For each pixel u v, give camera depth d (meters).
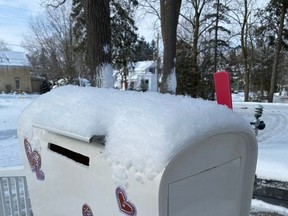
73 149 1.71
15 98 29.30
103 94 1.88
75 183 1.74
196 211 1.47
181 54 21.33
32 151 2.11
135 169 1.36
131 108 1.55
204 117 1.43
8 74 47.16
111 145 1.47
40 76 48.12
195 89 20.64
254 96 34.31
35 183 2.14
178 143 1.31
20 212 2.82
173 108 1.46
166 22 8.16
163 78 8.39
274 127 11.26
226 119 1.49
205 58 23.69
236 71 33.16
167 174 1.30
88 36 5.02
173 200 1.35
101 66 4.97
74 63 29.36
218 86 2.08
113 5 28.20
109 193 1.50
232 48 28.06
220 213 1.60
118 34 29.48
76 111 1.74
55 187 1.92
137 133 1.41
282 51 30.44
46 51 31.41
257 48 32.56
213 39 26.41
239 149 1.63
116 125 1.51
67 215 1.86
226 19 26.25
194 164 1.41
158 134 1.34
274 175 3.44
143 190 1.34
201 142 1.41
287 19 26.53
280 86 44.81
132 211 1.40
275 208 3.37
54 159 1.88
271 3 26.42
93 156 1.58
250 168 1.70
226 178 1.59
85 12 4.98
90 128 1.55
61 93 2.11
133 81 49.91
